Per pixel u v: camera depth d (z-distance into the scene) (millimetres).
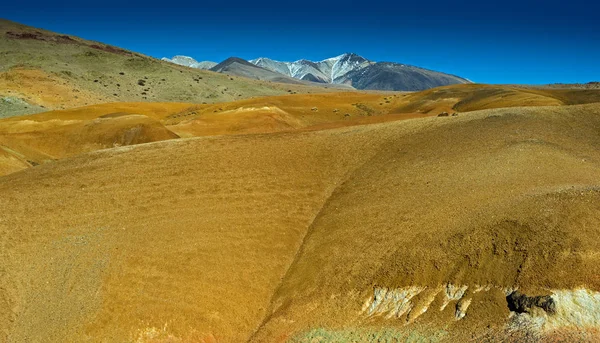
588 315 14367
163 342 19984
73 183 29422
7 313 20438
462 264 17672
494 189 22047
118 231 24969
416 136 33094
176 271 22594
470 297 16609
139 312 20719
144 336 20062
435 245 18969
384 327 17297
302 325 19172
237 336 20344
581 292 14844
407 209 22906
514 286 15969
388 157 30859
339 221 24625
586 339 13836
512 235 17469
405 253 19484
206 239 24594
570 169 23422
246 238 24906
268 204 27656
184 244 24172
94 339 19828
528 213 18109
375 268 19734
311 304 19984
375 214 23688
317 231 24859
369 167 30266
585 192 18422
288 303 20625
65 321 20312
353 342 17250
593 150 27328
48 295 21328
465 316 16156
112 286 21719
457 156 27594
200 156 33406
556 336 14164
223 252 23891
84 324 20219
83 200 27453
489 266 17047
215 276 22562
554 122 31828
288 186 29484
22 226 24875
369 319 18031
